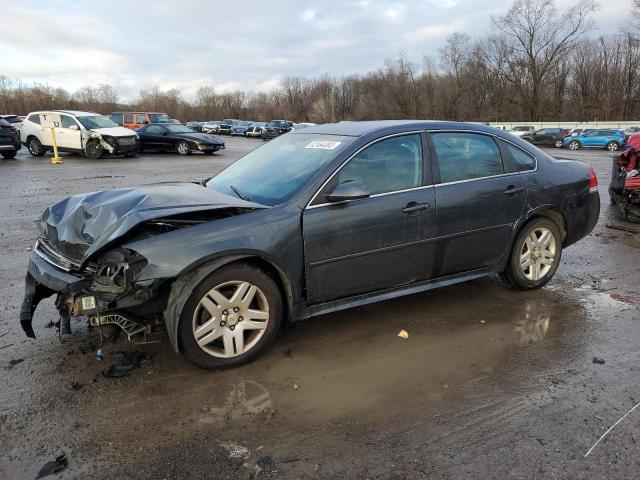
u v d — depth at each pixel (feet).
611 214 29.01
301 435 8.79
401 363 11.28
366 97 248.11
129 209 11.03
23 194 35.63
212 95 353.10
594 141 107.34
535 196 14.84
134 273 9.88
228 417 9.29
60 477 7.79
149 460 8.17
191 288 10.15
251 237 10.68
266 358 11.49
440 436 8.73
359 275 12.27
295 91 320.91
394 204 12.43
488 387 10.27
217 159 67.51
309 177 11.85
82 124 63.87
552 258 15.69
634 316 13.85
